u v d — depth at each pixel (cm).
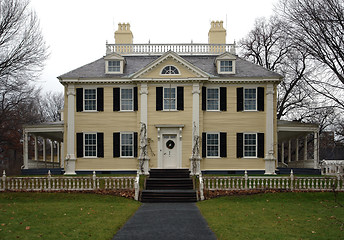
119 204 2208
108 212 1906
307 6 2797
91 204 2175
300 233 1465
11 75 3206
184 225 1597
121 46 3800
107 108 3350
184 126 3284
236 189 2517
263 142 3309
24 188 2533
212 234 1428
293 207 2084
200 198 2420
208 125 3328
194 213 1911
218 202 2272
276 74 3350
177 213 1909
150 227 1559
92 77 3325
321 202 2244
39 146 7456
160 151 3281
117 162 3325
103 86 3359
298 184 2597
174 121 3294
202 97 3322
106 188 2539
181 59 3269
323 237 1405
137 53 3772
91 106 3372
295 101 4647
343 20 2653
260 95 3328
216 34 3962
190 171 3134
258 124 3319
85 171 3322
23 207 2044
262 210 1983
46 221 1653
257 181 2550
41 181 2528
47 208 2006
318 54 2809
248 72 3400
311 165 3406
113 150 3328
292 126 3397
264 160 3294
